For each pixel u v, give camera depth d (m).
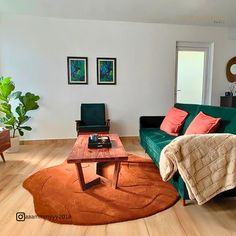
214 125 2.05
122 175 2.39
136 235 1.43
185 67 4.34
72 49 3.82
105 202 1.82
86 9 3.39
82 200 1.85
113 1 3.14
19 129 3.44
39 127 3.91
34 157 3.10
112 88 4.04
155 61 4.09
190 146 1.62
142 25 3.95
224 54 4.32
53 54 3.78
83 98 3.98
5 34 3.62
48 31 3.71
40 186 2.13
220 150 1.62
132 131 4.20
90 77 3.94
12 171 2.54
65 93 3.91
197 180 1.59
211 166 1.60
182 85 4.39
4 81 3.22
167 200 1.86
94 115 3.86
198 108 2.67
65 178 2.31
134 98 4.13
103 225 1.53
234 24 4.06
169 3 3.21
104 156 1.87
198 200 1.56
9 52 3.67
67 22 3.74
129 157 3.06
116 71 4.00
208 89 4.46
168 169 1.66
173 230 1.48
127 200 1.86
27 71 3.76
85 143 2.32
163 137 2.61
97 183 2.17
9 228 1.49
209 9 3.40
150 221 1.58
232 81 4.44
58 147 3.68
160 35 4.04
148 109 4.20
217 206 1.78
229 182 1.57
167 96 4.24
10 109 3.44
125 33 3.92
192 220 1.59
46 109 3.89
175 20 3.85
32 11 3.46
